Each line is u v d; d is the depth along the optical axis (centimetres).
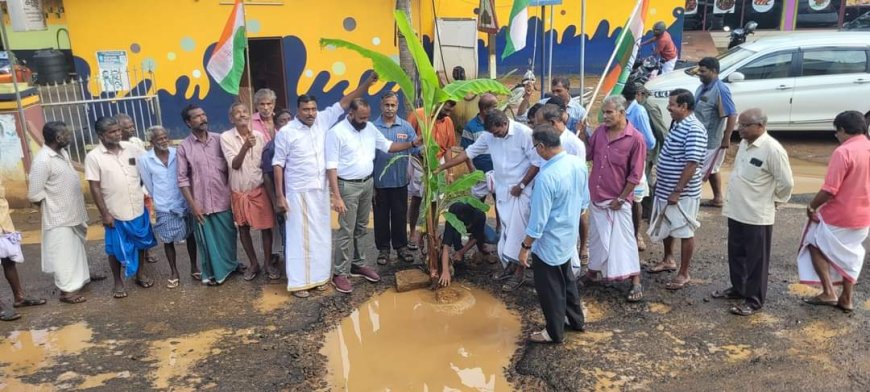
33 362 465
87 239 720
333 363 461
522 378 434
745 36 1570
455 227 533
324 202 554
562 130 509
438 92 520
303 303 552
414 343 487
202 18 1093
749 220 484
